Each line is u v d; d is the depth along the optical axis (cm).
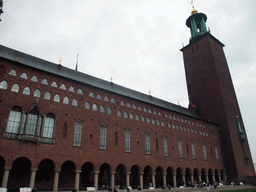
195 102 8406
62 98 3756
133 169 5206
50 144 3356
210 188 5034
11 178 3275
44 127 3403
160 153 5125
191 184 5641
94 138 3962
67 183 3825
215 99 7750
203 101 8125
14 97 3212
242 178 6700
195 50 8931
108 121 4316
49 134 3425
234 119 7725
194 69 8769
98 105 4266
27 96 3350
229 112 7606
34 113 3375
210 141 6869
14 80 3291
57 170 3303
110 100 4544
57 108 3631
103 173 4700
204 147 6525
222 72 8288
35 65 3753
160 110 5656
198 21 9794
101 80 4959
